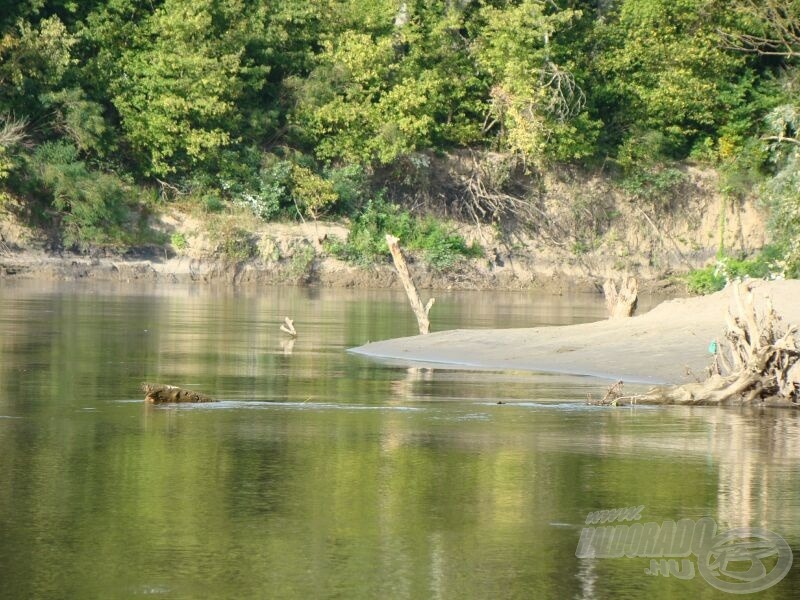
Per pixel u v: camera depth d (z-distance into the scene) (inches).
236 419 818.8
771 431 797.9
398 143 2992.1
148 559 489.1
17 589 452.4
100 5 2906.0
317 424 801.6
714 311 1321.4
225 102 2849.4
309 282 2861.7
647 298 2812.5
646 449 725.3
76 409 852.6
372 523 546.0
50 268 2664.9
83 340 1370.6
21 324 1557.6
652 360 1147.9
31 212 2714.1
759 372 932.0
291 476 635.5
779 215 2087.8
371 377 1074.1
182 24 2839.6
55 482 612.7
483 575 478.6
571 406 904.3
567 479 638.5
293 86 3016.7
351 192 3002.0
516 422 822.5
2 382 993.5
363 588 460.1
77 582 460.8
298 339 1455.5
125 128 2844.5
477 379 1064.2
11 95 2716.5
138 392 946.7
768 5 2844.5
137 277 2728.8
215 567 481.1
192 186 2898.6
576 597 458.0
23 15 2790.4
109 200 2741.1
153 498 582.6
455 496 597.6
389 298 2438.5
